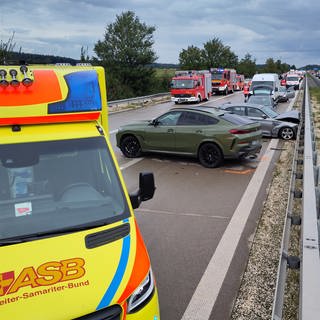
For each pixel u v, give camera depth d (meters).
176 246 6.57
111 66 52.41
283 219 7.71
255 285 5.40
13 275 3.16
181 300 5.06
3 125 4.10
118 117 24.50
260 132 12.63
